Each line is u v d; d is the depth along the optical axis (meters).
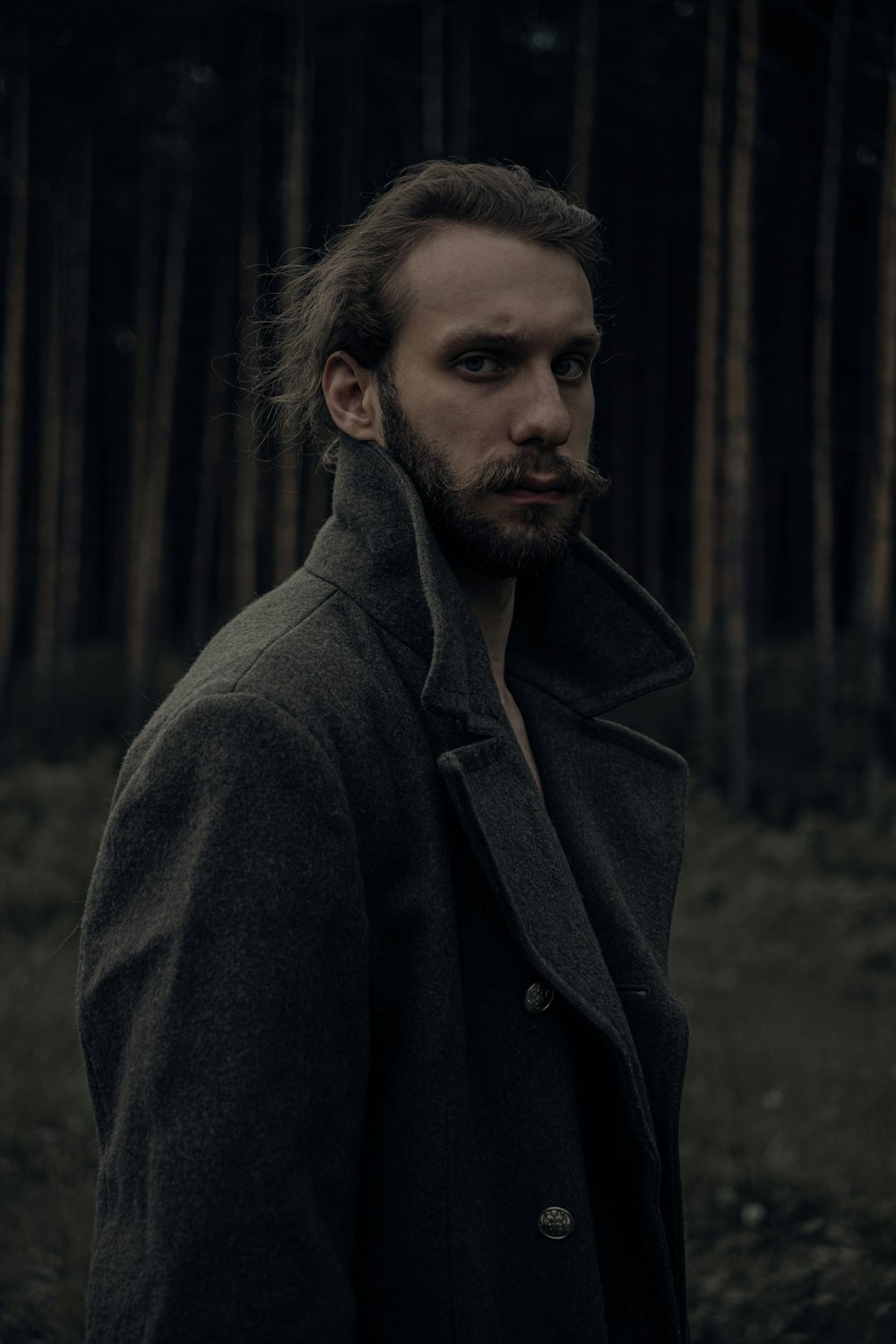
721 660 12.39
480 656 1.07
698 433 13.05
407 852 0.98
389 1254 0.94
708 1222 3.39
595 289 1.11
